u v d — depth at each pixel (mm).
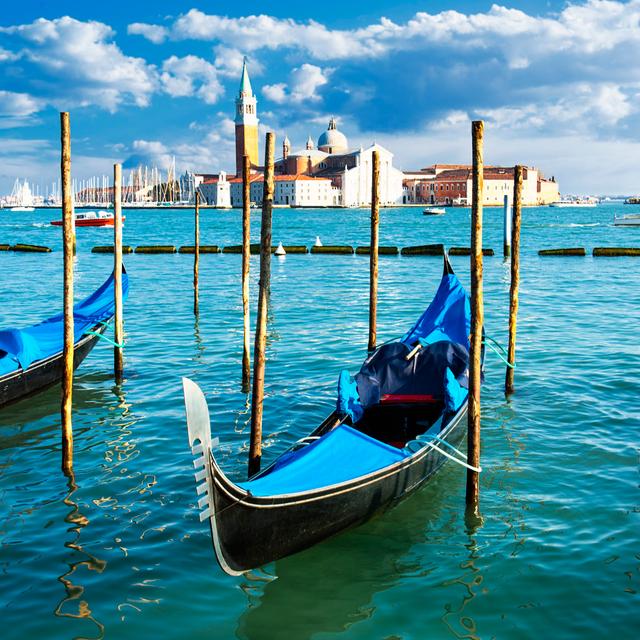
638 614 8570
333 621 8672
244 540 9031
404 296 33562
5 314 29172
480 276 11328
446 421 12695
